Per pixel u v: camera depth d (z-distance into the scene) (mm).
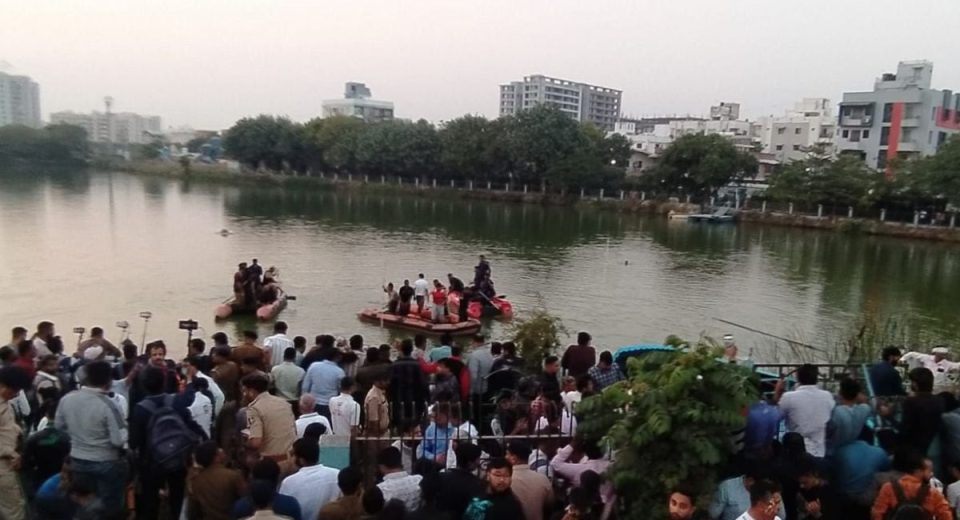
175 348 19875
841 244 51094
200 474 6301
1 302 24453
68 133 123688
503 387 11148
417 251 41781
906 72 85562
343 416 8406
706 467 6145
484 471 6965
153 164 122062
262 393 7707
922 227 55094
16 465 6684
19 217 50344
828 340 22922
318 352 11148
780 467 6379
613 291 31078
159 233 45094
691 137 74625
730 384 6164
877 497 6188
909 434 7328
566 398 9062
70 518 6031
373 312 23891
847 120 84125
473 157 86000
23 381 6855
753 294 31281
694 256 43125
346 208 69875
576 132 83875
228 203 70875
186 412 7598
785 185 63469
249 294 24234
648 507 6164
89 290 26875
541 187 85625
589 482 6254
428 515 5438
